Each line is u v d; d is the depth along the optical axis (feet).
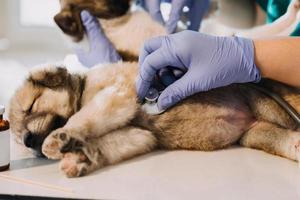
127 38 3.67
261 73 2.86
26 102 2.95
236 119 2.99
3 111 2.56
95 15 3.77
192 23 3.79
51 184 2.39
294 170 2.58
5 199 2.27
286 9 3.78
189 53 2.82
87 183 2.41
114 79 2.97
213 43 2.83
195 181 2.44
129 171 2.57
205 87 2.85
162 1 3.98
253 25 4.10
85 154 2.58
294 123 2.88
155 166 2.64
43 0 5.98
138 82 2.87
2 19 6.01
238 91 3.01
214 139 2.93
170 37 2.89
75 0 3.78
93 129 2.74
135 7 3.89
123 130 2.85
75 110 2.96
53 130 2.80
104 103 2.83
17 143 2.94
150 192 2.32
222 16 4.11
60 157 2.61
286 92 2.95
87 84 3.01
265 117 2.99
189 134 2.93
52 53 5.70
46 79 2.97
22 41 6.09
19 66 5.13
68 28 3.70
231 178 2.47
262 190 2.34
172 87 2.85
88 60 3.68
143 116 2.90
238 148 2.97
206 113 2.94
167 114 2.92
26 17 6.05
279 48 2.82
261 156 2.80
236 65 2.81
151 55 2.84
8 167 2.59
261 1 4.02
